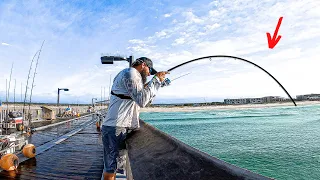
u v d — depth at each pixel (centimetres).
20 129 976
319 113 5816
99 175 403
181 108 12388
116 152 158
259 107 11431
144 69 166
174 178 73
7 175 400
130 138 164
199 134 2556
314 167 1098
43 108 1881
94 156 554
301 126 2980
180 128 3309
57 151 617
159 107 13162
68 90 2838
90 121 1853
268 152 1468
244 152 1488
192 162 76
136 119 178
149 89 136
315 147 1568
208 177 64
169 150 98
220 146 1741
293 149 1535
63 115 2477
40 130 1150
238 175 59
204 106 13650
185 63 239
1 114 1082
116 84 156
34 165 469
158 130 142
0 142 466
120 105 154
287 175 1007
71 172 421
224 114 7150
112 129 154
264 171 1068
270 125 3306
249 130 2788
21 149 547
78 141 800
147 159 103
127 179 274
